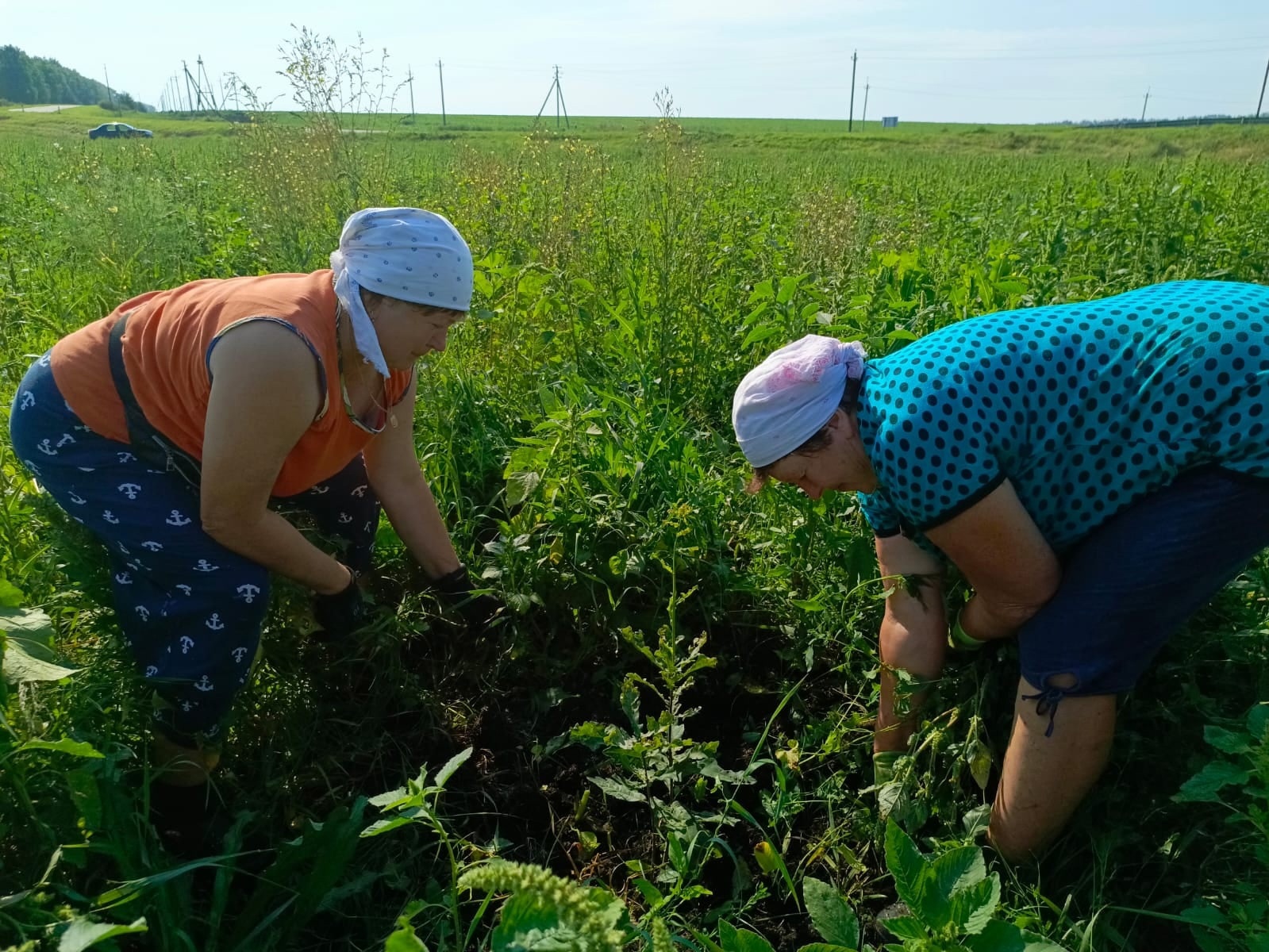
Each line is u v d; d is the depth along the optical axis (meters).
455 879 1.78
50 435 2.31
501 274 4.50
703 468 3.99
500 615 3.28
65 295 5.29
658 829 2.52
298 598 2.66
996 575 2.22
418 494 3.03
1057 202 9.02
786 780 2.54
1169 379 2.02
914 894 1.67
